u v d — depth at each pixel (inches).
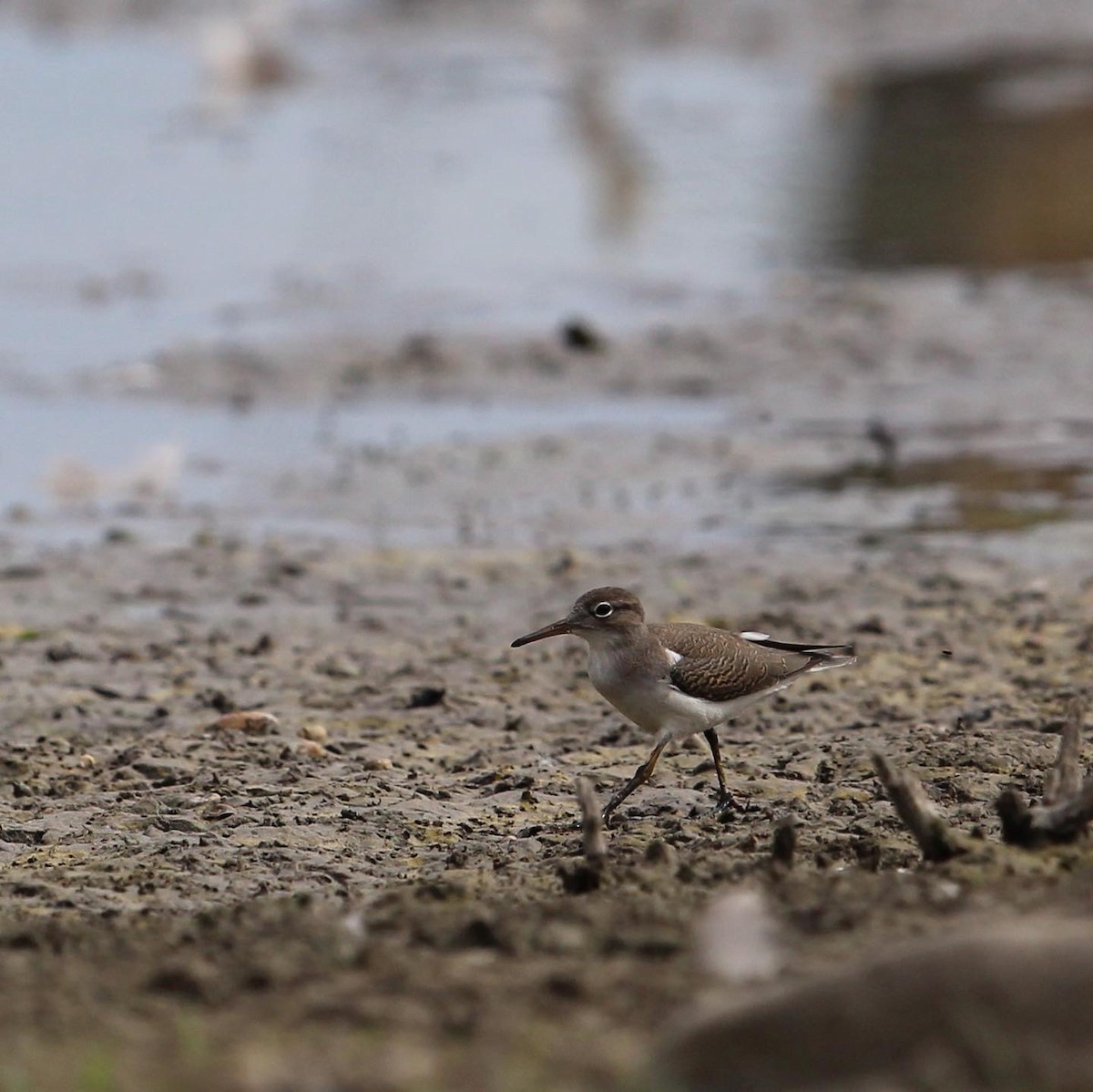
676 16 1713.8
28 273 1064.8
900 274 1037.8
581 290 1031.6
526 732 485.7
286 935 304.0
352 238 1136.2
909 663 533.6
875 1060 221.1
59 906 355.9
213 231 1149.7
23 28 1696.6
